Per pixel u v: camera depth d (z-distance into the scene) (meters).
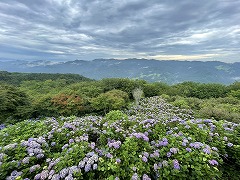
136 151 2.13
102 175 1.82
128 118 4.09
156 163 1.96
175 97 12.24
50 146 2.58
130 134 2.59
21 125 3.58
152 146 2.23
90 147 2.26
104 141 2.61
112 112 4.84
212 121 3.04
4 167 1.82
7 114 6.75
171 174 1.80
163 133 2.64
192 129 2.65
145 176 1.74
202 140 2.42
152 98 12.44
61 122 3.76
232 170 2.32
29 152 2.14
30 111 7.32
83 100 8.91
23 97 8.20
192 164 1.88
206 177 1.78
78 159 1.94
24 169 1.88
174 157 1.98
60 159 1.95
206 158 1.90
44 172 1.82
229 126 2.98
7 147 2.17
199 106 9.34
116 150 2.11
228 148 2.43
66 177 1.67
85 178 1.81
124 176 1.73
